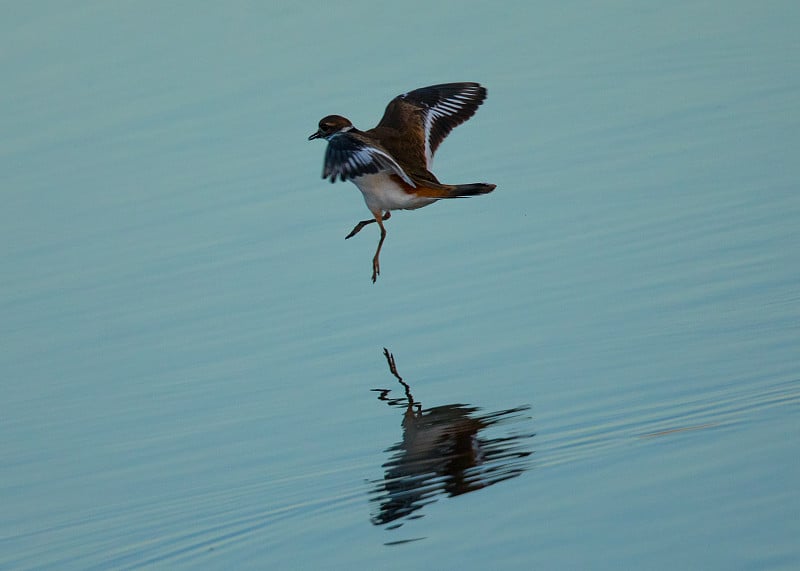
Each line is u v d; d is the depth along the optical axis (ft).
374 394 47.44
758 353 45.50
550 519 34.86
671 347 47.44
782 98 72.59
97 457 45.44
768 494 34.42
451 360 49.67
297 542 36.22
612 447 39.22
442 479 38.86
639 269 55.57
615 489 36.14
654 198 62.75
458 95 51.11
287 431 45.27
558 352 48.78
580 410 42.86
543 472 38.04
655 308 51.47
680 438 39.06
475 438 41.81
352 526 36.52
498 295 55.21
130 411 48.98
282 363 51.60
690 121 71.26
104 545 38.50
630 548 32.68
